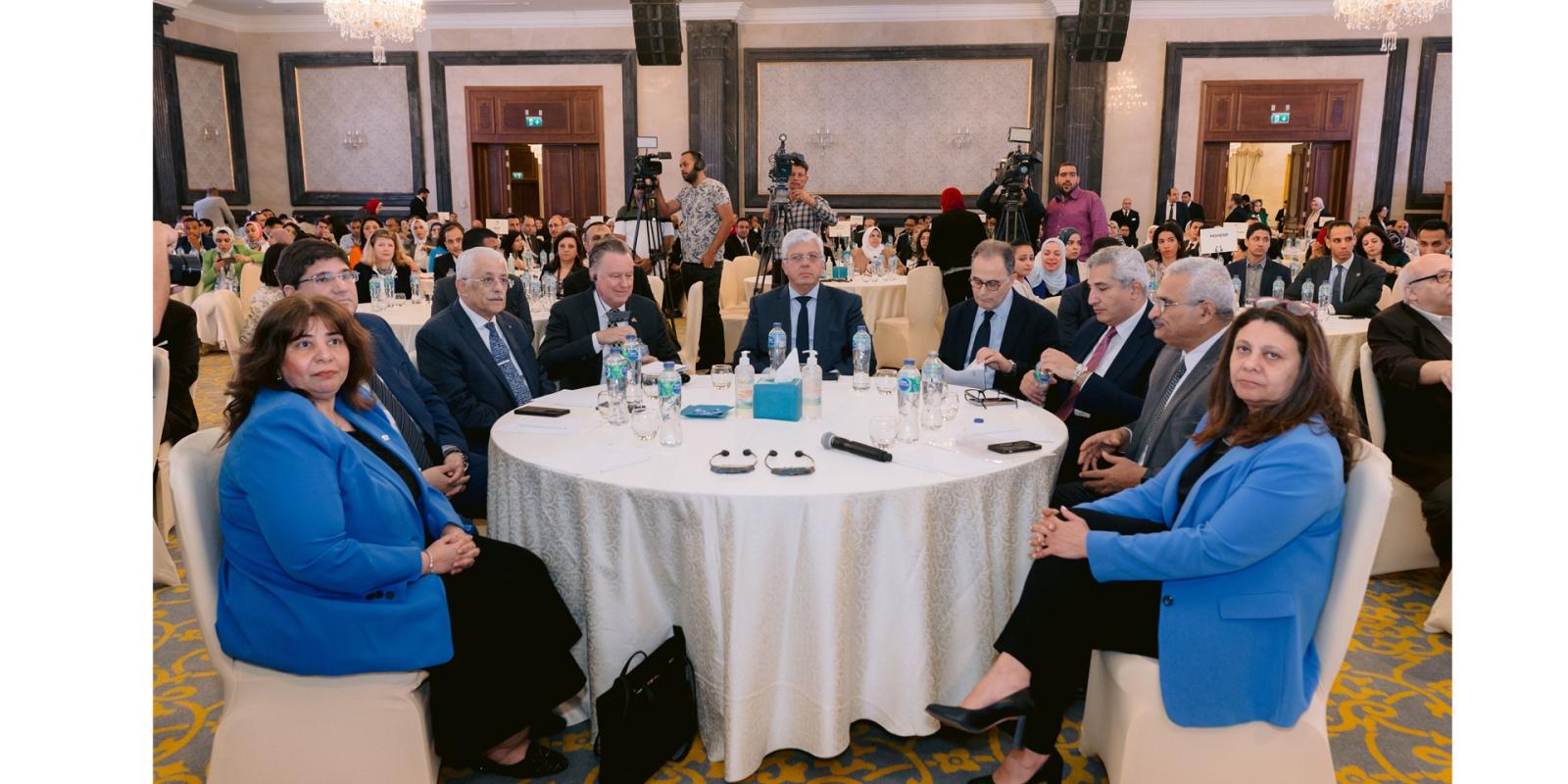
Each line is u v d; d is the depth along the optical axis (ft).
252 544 5.61
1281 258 28.17
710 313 19.77
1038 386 9.59
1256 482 5.27
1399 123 38.68
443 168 42.96
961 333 11.34
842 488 6.18
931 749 6.93
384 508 5.95
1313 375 5.39
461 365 10.27
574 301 12.03
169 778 6.67
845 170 40.96
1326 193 40.50
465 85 42.27
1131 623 5.81
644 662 6.35
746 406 8.80
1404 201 39.17
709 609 6.23
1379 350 9.93
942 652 6.70
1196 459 6.15
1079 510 6.51
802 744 6.41
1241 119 39.19
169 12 38.52
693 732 6.76
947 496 6.45
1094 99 38.55
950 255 18.47
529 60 41.78
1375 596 9.82
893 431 7.37
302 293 6.12
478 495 9.22
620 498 6.36
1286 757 5.50
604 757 6.31
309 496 5.44
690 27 39.68
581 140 42.16
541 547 6.96
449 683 6.02
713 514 6.12
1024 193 22.09
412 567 5.79
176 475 5.59
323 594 5.65
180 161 40.19
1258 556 5.25
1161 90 39.24
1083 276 20.35
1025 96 39.47
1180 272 7.38
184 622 9.23
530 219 35.60
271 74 42.93
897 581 6.37
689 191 22.72
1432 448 9.71
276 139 43.52
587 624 6.64
